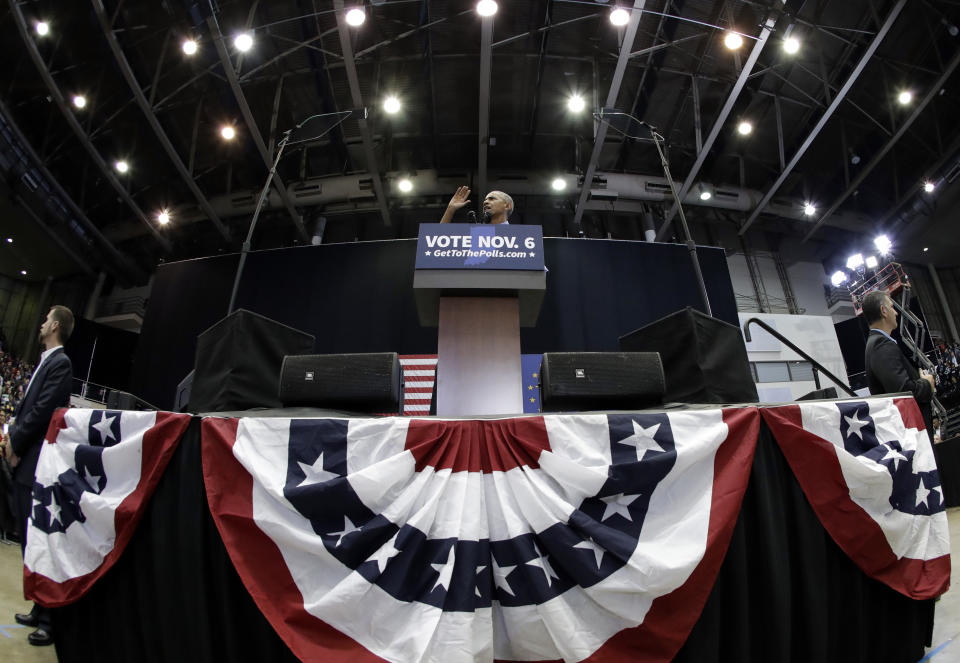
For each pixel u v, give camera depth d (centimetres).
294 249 803
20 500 208
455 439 167
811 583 161
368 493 153
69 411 174
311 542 148
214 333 234
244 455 159
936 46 1156
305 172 1394
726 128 1352
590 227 1598
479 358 192
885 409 183
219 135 1300
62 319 245
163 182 1420
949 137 1370
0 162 1239
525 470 161
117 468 165
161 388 760
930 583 166
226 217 1440
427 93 1234
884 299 256
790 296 1617
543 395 194
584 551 150
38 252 1560
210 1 945
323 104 1245
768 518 162
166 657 149
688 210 1523
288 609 143
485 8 896
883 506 169
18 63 1148
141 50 1105
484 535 155
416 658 136
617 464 160
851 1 1074
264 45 1095
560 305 737
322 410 182
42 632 185
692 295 757
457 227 205
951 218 1499
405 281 762
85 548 158
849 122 1341
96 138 1284
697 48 1147
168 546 158
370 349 722
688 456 162
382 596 144
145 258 1662
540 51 1140
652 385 187
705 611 151
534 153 1414
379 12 1044
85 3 1024
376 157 1397
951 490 671
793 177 1488
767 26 1037
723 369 227
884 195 1559
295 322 754
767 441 173
